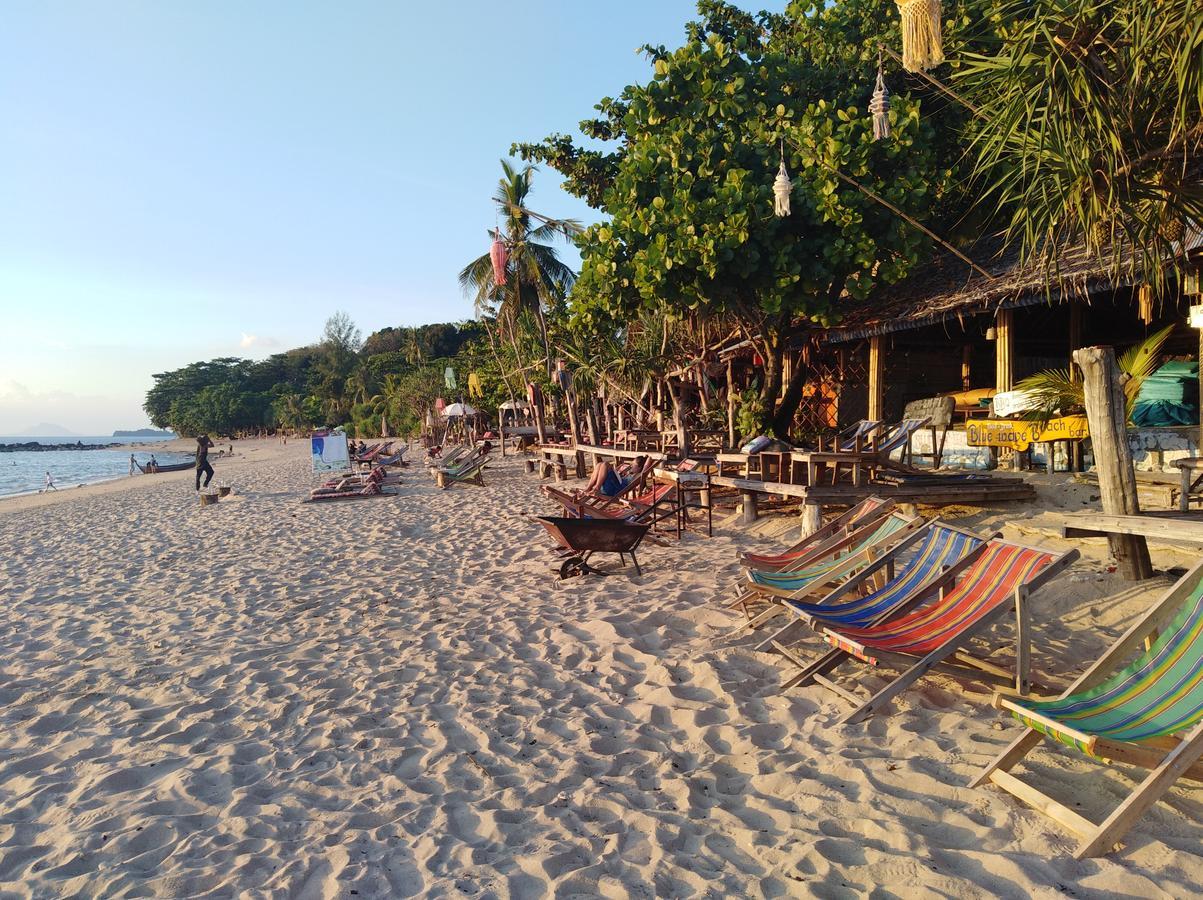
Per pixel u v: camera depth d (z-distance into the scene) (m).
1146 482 8.20
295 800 3.77
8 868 3.28
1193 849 2.80
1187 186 4.88
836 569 5.46
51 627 7.53
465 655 5.91
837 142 10.50
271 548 11.59
